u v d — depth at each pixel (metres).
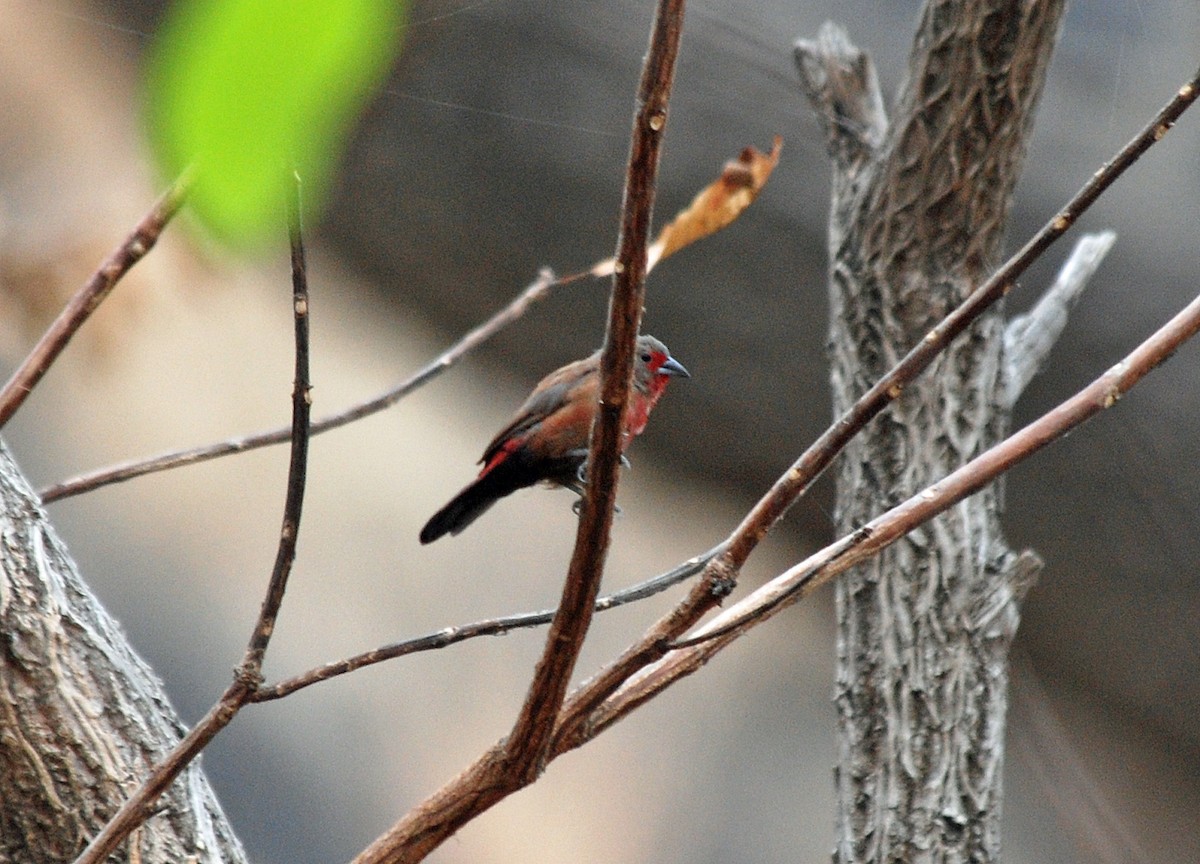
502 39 10.83
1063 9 6.18
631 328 3.01
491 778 3.64
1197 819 13.58
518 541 20.89
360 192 11.51
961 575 5.89
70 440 18.86
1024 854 14.53
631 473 14.05
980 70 6.16
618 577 17.55
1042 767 13.75
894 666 5.78
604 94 11.50
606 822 19.69
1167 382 12.27
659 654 3.54
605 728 3.81
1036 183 12.51
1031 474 12.59
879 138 6.69
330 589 19.83
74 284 9.09
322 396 18.95
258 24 0.84
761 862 19.39
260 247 1.30
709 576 3.44
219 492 19.64
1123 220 12.38
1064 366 12.35
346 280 13.03
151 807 3.23
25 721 4.20
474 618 20.19
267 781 18.08
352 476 19.75
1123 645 13.04
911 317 6.25
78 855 4.16
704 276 12.15
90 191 8.79
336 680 19.27
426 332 13.38
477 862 19.06
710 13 12.09
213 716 3.18
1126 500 12.38
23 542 4.45
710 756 20.11
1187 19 12.75
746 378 12.29
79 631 4.43
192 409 18.86
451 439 19.47
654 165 2.81
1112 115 12.34
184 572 19.45
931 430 6.14
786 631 20.23
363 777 18.64
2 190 8.81
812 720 20.30
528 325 12.67
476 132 11.27
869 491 6.14
